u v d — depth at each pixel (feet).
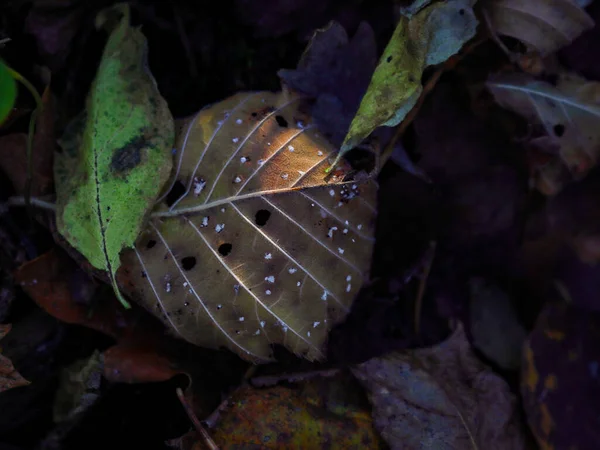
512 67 0.68
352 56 0.66
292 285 0.58
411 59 0.61
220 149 0.59
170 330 0.59
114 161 0.59
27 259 0.65
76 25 0.68
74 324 0.66
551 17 0.64
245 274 0.58
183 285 0.58
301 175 0.59
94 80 0.62
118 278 0.59
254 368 0.63
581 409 0.67
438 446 0.61
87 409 0.64
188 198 0.58
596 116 0.67
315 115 0.63
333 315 0.60
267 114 0.61
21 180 0.63
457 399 0.62
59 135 0.65
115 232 0.57
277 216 0.58
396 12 0.67
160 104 0.60
